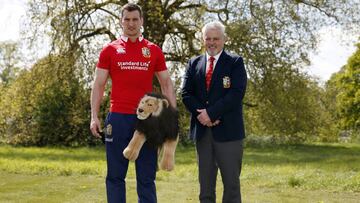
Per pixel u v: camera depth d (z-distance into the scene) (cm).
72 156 1803
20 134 2527
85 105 2236
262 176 1017
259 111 2222
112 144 477
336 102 4169
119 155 477
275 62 1903
